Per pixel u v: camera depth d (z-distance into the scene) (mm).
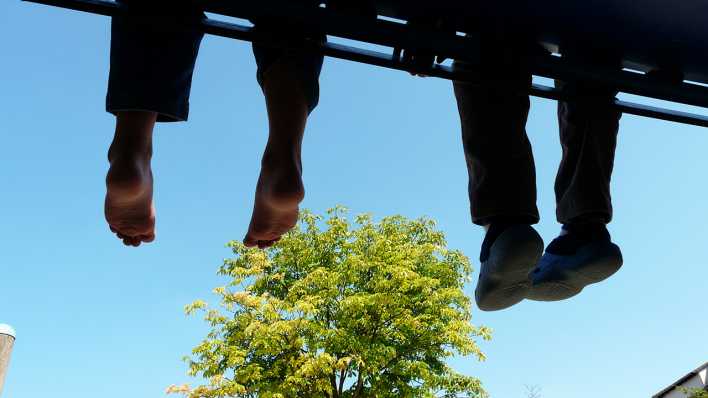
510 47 1384
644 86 1496
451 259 10531
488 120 1491
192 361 9070
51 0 1119
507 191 1474
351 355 8594
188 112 1344
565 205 1632
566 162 1650
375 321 9305
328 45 1284
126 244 1464
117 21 1288
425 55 1337
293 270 10461
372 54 1315
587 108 1608
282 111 1307
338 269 9875
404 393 9000
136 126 1283
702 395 10977
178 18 1175
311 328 8750
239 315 9180
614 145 1641
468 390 9430
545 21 1356
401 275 9203
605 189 1599
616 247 1622
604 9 1333
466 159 1553
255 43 1275
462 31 1379
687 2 1312
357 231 10422
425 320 9406
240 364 9070
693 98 1556
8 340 3570
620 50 1479
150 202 1380
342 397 9000
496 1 1296
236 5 1188
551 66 1416
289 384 8508
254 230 1411
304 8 1211
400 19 1358
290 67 1315
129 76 1259
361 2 1307
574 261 1606
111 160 1286
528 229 1446
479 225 1568
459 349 9398
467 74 1378
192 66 1351
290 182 1288
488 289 1531
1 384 3488
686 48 1473
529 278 1534
